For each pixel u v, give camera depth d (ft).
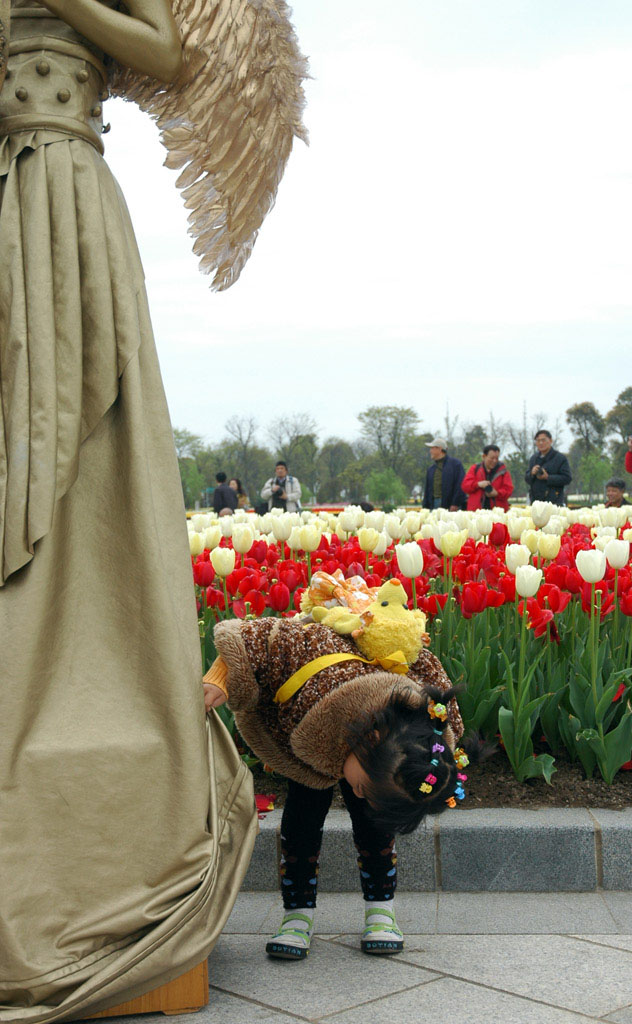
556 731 14.42
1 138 9.87
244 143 11.43
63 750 8.75
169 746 9.10
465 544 17.84
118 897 8.79
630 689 14.52
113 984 8.44
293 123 11.76
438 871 12.04
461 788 9.48
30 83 9.79
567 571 14.66
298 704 9.80
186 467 270.87
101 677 9.23
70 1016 8.52
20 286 9.43
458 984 9.43
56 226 9.61
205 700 9.91
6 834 8.45
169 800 9.04
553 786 13.41
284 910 10.73
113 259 9.82
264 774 14.05
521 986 9.34
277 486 59.06
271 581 16.10
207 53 10.77
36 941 8.43
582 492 260.83
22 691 8.73
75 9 9.71
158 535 9.49
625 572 15.74
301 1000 9.15
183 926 8.78
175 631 9.30
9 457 9.24
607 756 13.35
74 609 9.34
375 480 262.47
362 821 10.41
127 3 10.19
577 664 14.56
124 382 9.64
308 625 10.27
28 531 9.05
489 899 11.74
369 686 9.59
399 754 8.81
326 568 15.21
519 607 14.11
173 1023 8.71
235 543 16.65
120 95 11.12
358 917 11.32
